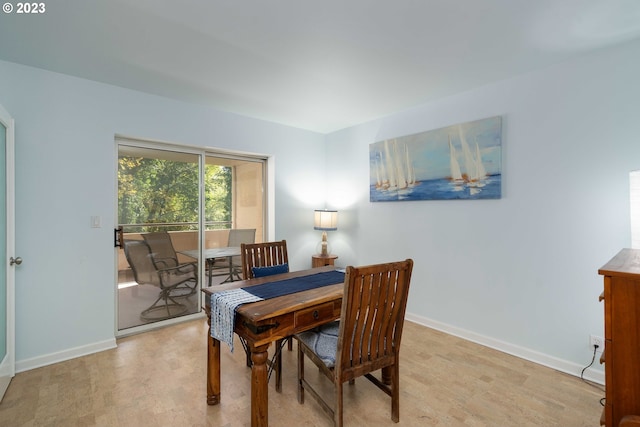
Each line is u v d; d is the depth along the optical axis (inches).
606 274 41.3
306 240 163.3
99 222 103.6
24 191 90.4
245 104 124.6
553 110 91.1
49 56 85.4
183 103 121.6
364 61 88.5
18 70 89.7
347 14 66.8
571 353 88.7
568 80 88.2
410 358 97.6
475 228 109.5
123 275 114.3
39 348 92.6
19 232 89.6
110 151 105.7
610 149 81.7
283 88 108.3
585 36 75.6
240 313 62.0
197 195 133.6
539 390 80.3
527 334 97.3
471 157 108.7
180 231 128.9
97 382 83.4
